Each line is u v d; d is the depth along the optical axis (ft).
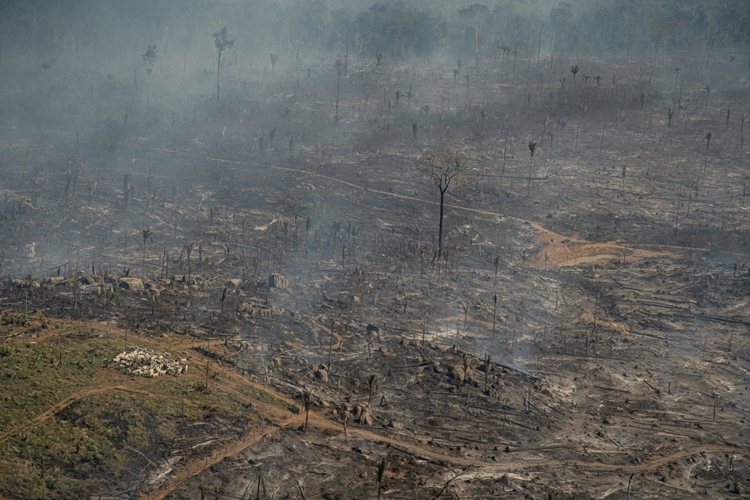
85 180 277.23
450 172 300.20
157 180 286.66
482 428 132.26
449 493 111.75
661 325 183.73
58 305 168.14
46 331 152.46
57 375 132.77
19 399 123.34
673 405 145.48
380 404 137.69
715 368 162.61
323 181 299.38
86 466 111.34
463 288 198.80
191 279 190.80
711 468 124.47
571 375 154.71
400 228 250.37
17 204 237.86
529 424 134.51
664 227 263.70
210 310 172.45
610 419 138.21
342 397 138.82
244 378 141.69
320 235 236.02
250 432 123.44
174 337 156.66
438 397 141.28
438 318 179.11
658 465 124.06
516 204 280.72
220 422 125.08
